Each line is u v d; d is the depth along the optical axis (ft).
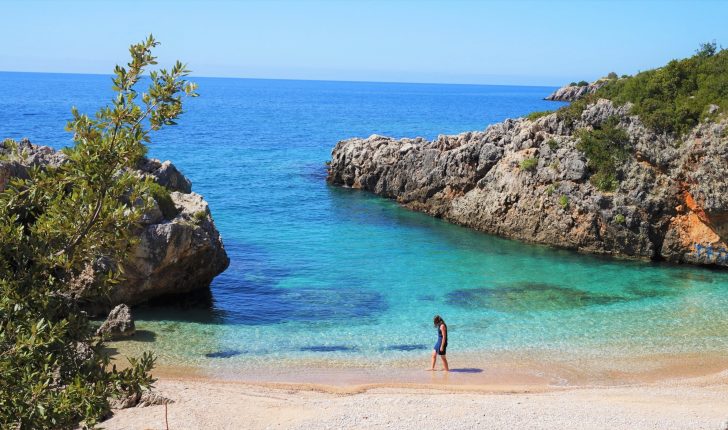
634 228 174.40
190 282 128.67
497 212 197.26
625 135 179.32
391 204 239.71
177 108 48.65
